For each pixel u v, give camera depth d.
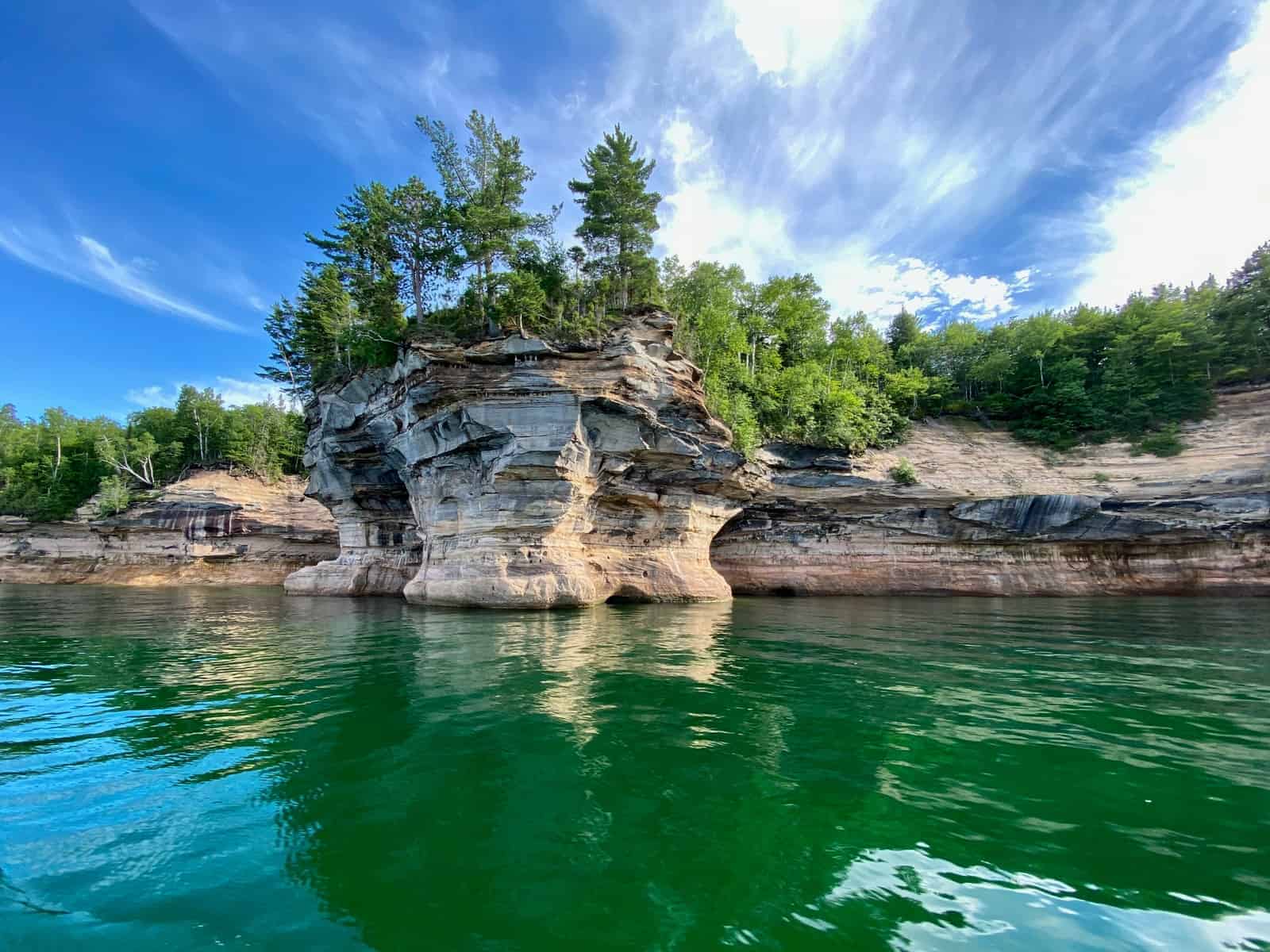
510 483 25.56
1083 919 4.17
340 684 11.18
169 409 69.31
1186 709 9.51
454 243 32.28
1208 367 38.50
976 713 9.27
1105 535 33.09
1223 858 5.00
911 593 35.12
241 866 4.90
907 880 4.68
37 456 62.19
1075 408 39.75
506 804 6.01
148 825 5.59
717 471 30.14
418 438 27.86
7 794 6.24
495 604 24.83
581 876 4.75
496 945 3.94
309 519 53.44
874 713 9.27
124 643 16.17
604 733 8.27
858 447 37.97
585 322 27.91
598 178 33.72
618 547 29.58
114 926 4.12
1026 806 6.00
